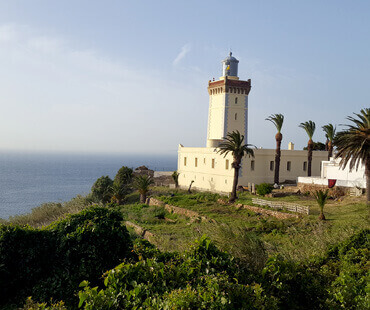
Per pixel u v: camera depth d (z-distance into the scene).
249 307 8.15
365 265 11.51
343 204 33.22
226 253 11.01
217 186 51.91
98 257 13.14
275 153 52.31
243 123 60.19
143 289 8.73
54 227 13.85
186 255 10.65
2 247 12.44
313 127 50.41
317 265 12.54
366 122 32.12
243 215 34.44
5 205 78.00
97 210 15.07
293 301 10.18
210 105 62.56
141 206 46.28
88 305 8.11
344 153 33.38
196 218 34.84
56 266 12.91
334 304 9.39
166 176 72.19
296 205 32.06
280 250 16.45
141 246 12.66
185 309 7.56
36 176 186.00
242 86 59.59
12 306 11.63
